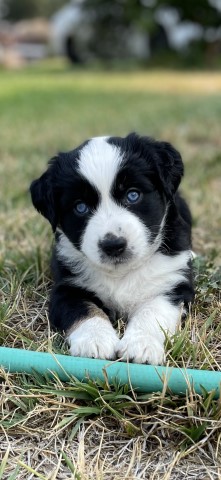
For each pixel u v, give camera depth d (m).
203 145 2.23
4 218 1.43
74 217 1.12
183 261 1.14
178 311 1.10
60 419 1.01
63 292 1.13
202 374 1.02
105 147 1.13
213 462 0.98
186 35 6.34
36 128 2.70
